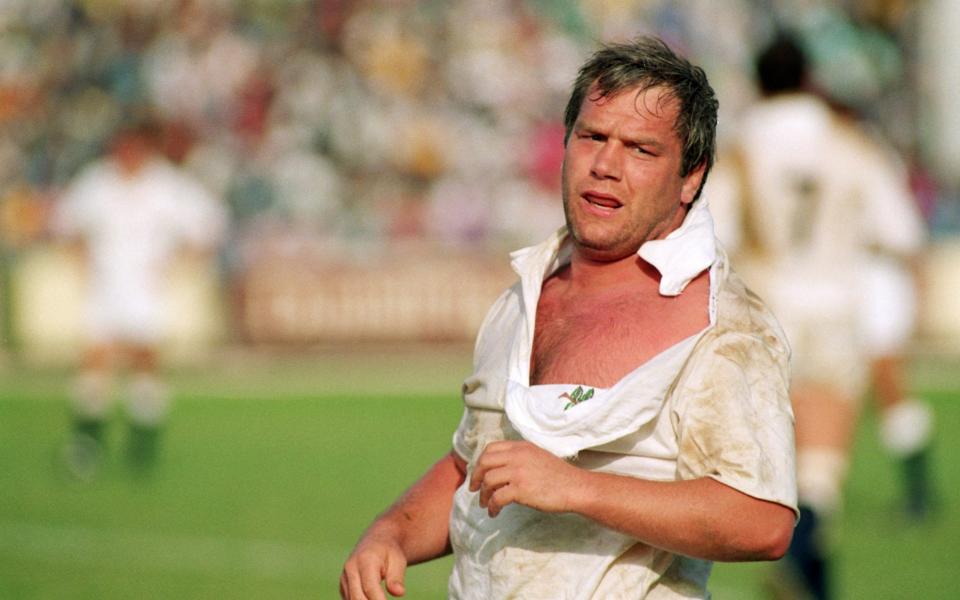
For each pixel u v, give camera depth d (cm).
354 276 6206
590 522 981
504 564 1000
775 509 926
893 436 3023
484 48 8112
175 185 4409
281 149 7681
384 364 6047
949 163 7812
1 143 8012
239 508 3312
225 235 6206
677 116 999
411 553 1123
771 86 2417
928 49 7794
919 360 5831
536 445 964
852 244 2389
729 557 932
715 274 987
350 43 8094
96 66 8175
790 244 2375
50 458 4162
